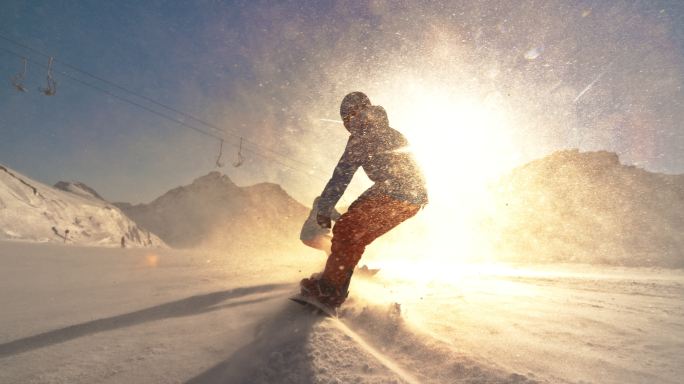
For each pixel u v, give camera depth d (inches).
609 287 172.9
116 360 54.6
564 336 66.1
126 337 64.3
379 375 48.5
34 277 173.0
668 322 80.1
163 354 56.2
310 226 98.3
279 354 52.5
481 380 47.2
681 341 64.7
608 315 86.1
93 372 51.1
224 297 93.6
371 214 75.1
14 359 55.9
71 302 100.7
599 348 60.7
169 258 392.5
